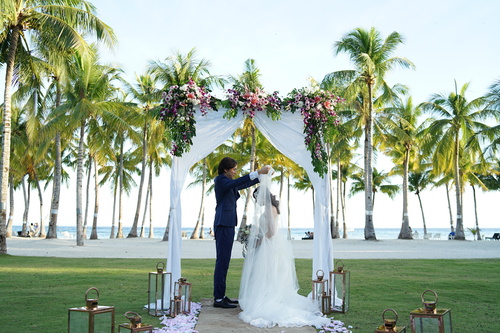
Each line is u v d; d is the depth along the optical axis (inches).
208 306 230.7
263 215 221.9
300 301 217.3
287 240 226.1
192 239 1289.4
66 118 796.6
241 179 229.6
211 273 369.1
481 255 591.5
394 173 1499.8
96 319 141.5
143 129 1246.9
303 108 255.0
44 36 591.8
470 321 195.3
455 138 1151.0
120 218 1477.6
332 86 943.0
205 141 254.5
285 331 181.5
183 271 382.3
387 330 131.7
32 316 198.8
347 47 971.9
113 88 961.5
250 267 216.8
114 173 1590.8
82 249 706.2
